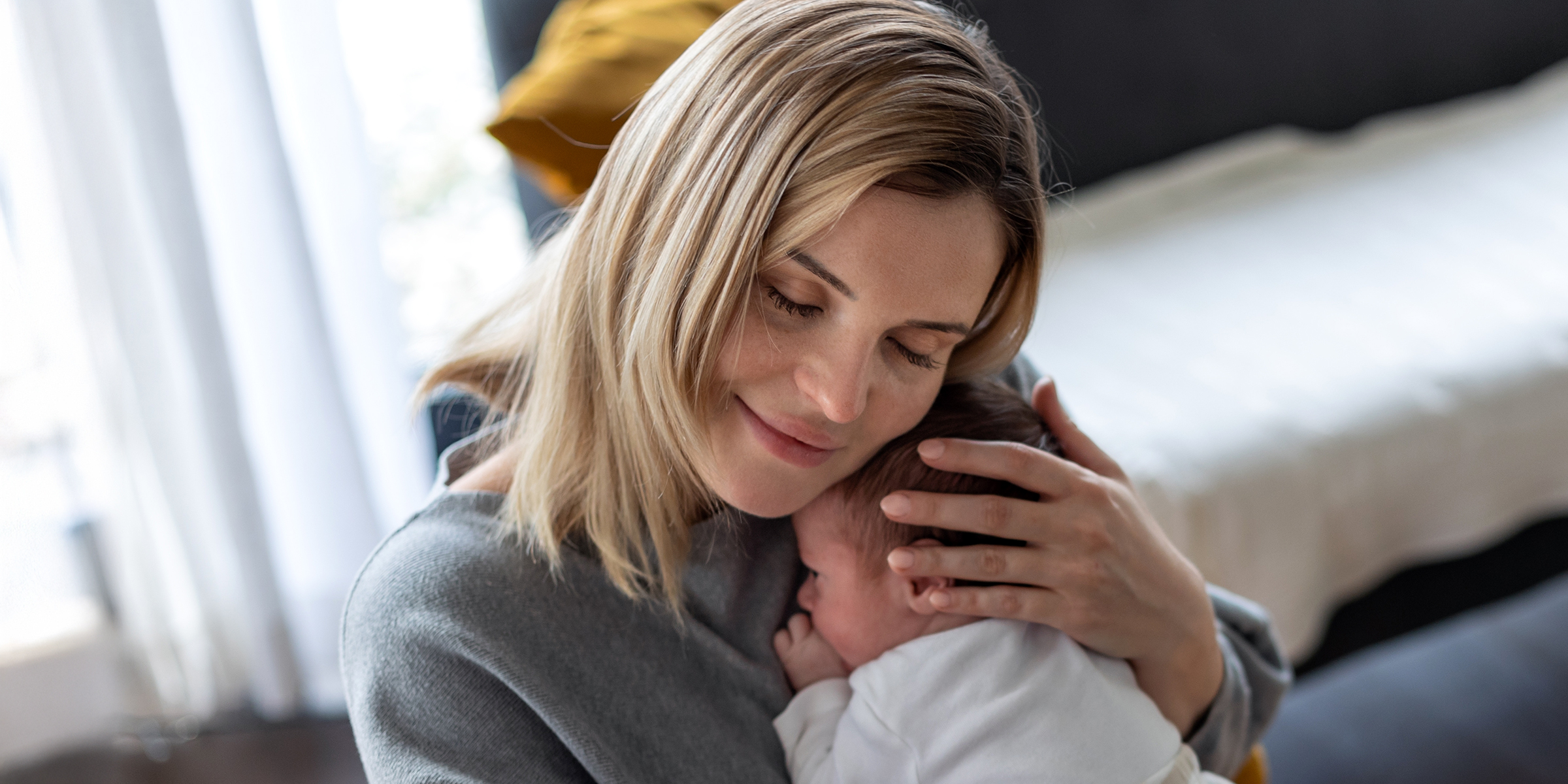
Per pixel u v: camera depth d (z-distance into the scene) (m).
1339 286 1.84
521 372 0.83
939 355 0.67
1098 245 2.14
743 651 0.78
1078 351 1.73
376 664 0.69
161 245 1.94
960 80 0.60
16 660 2.04
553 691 0.69
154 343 2.00
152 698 2.18
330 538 2.18
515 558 0.72
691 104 0.63
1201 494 1.44
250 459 2.05
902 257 0.59
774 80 0.59
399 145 2.37
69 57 1.86
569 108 1.15
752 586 0.80
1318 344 1.67
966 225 0.61
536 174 1.23
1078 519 0.76
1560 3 2.69
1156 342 1.73
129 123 1.89
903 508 0.74
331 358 2.08
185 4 1.90
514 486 0.73
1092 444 0.85
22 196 1.93
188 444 2.07
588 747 0.69
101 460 2.06
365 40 2.29
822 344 0.62
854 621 0.82
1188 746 0.84
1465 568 1.61
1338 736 1.85
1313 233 2.06
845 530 0.82
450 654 0.69
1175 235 2.14
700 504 0.76
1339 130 2.56
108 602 2.14
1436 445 1.54
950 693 0.78
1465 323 1.68
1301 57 2.47
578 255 0.69
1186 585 0.81
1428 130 2.47
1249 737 0.97
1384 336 1.67
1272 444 1.49
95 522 2.10
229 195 1.99
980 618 0.82
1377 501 1.52
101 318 1.98
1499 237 1.92
